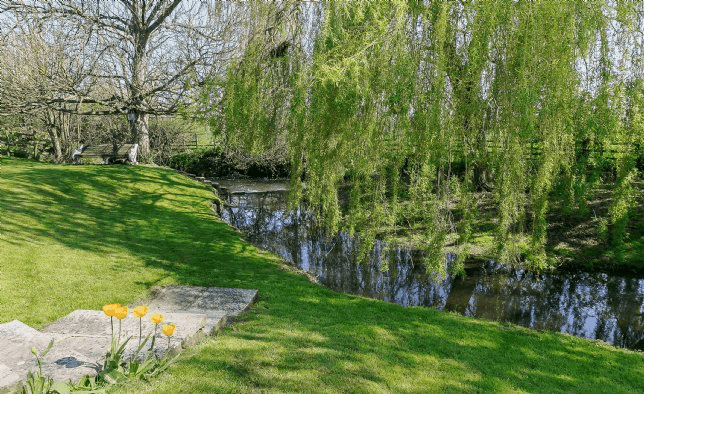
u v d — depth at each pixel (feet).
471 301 21.15
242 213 39.68
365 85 14.87
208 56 33.47
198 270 20.53
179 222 30.09
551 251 27.76
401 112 15.25
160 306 15.30
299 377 10.35
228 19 27.78
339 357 11.85
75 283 16.98
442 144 15.52
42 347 10.05
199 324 12.44
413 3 15.56
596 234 29.60
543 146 15.34
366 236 19.01
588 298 21.71
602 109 15.96
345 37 15.17
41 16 38.19
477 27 14.64
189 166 57.67
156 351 10.46
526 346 14.78
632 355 14.89
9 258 18.81
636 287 23.09
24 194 29.99
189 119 31.99
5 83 36.94
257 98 18.98
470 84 15.40
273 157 39.73
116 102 43.04
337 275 24.29
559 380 12.00
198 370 10.06
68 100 39.27
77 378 8.71
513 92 14.55
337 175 19.15
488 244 28.04
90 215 28.48
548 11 14.12
